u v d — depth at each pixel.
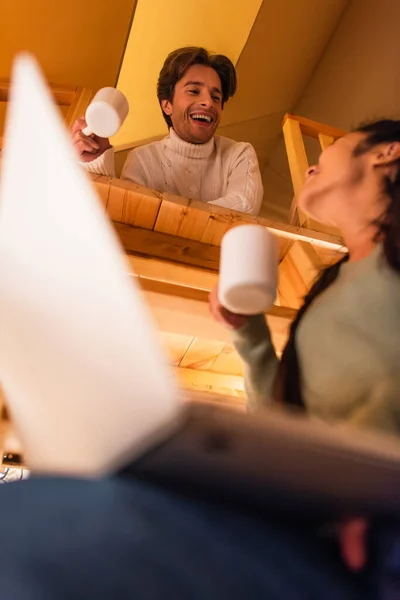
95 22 2.49
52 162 0.38
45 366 0.40
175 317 1.24
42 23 2.45
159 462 0.39
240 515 0.44
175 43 2.69
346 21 3.01
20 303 0.41
